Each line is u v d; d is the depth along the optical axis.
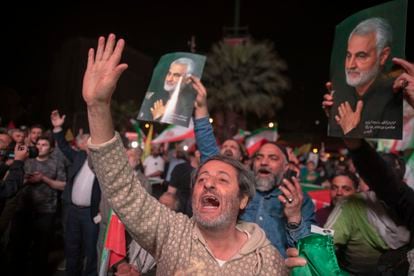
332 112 2.54
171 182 5.44
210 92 24.17
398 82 2.12
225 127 24.05
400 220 2.71
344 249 2.91
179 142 9.94
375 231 2.77
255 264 1.95
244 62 23.50
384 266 2.57
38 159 6.00
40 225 5.72
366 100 2.32
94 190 5.25
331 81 2.58
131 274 3.06
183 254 1.95
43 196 5.73
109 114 1.89
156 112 3.57
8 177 4.11
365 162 2.61
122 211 1.94
